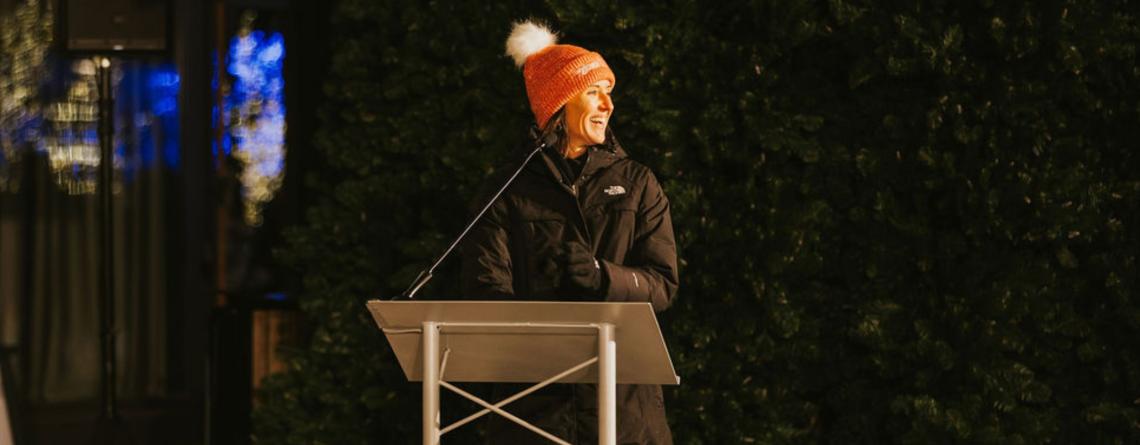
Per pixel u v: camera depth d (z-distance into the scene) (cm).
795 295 812
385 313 527
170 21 1120
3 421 934
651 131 819
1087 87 781
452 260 843
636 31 816
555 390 599
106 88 1161
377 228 859
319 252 866
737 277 816
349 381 859
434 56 850
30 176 1414
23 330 1411
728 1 813
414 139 848
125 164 1443
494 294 604
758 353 811
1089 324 782
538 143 612
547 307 511
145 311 1455
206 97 1475
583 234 609
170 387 1462
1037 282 776
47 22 1398
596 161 621
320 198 887
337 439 860
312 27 984
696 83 811
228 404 1014
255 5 1476
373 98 854
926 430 782
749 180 809
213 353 1022
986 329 776
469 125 848
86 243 1435
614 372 514
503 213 620
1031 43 764
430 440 523
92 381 1438
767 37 807
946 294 795
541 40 652
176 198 1466
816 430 827
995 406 776
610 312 509
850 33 792
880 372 802
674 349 816
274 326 1019
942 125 793
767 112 798
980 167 782
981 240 791
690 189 807
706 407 815
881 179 800
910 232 795
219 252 1484
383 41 855
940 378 795
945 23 788
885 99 809
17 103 1402
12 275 1411
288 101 1027
